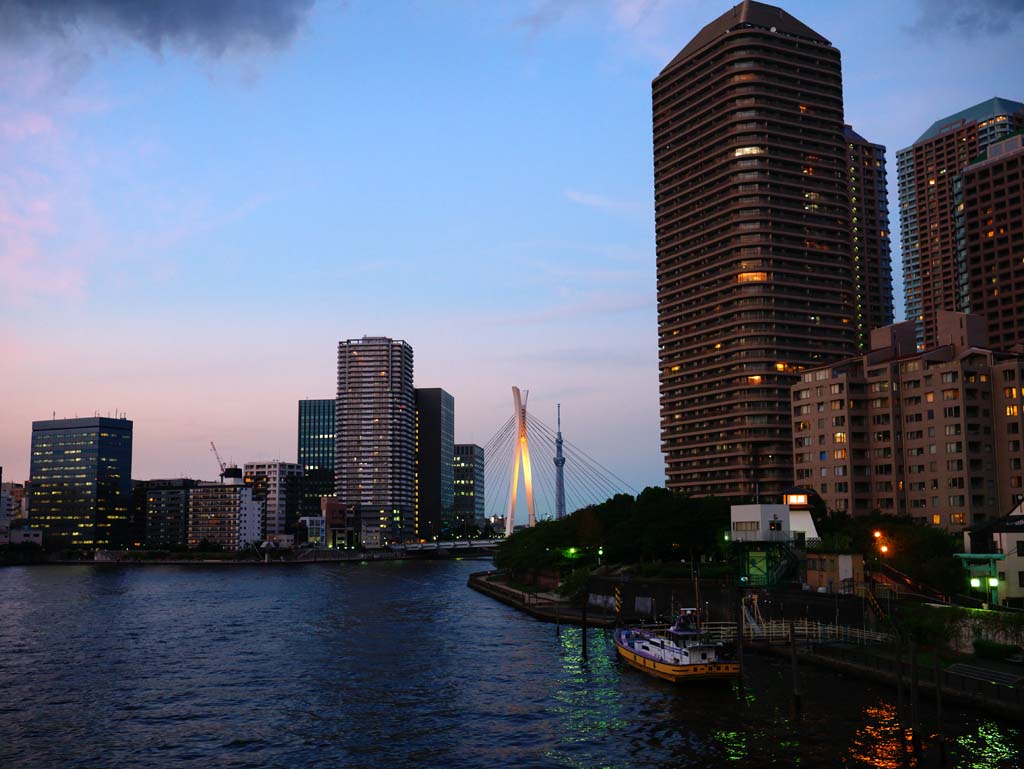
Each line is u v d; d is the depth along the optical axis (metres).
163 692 97.81
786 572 132.25
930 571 115.56
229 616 177.00
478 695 92.69
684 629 103.25
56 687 101.44
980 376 183.50
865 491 195.00
